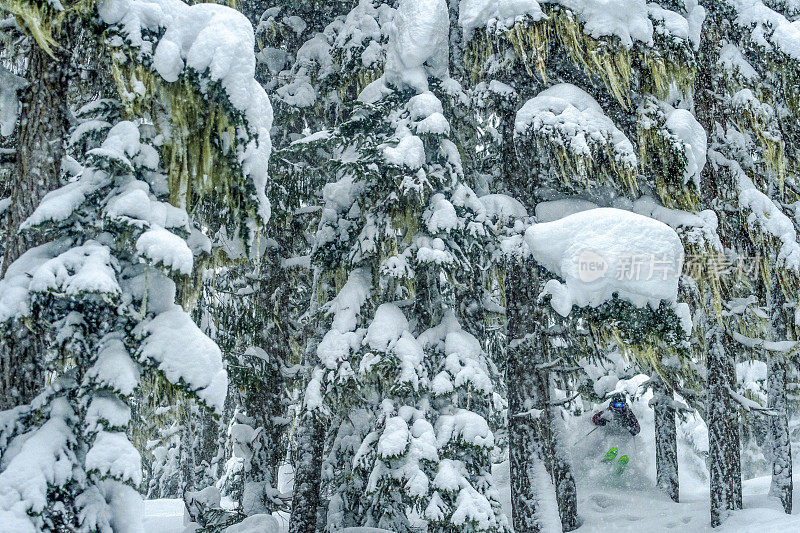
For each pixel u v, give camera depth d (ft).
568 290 30.17
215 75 21.70
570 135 32.50
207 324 36.32
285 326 41.47
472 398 33.17
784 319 46.70
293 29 46.83
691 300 34.81
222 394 20.71
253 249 36.88
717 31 40.42
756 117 38.24
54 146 22.27
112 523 19.81
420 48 35.01
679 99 38.11
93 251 20.33
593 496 46.93
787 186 44.34
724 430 37.99
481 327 36.68
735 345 41.73
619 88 35.42
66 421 20.01
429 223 32.09
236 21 22.82
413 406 31.58
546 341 36.47
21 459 18.29
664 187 34.65
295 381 43.42
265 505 39.50
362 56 40.14
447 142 34.22
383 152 32.48
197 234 23.68
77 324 20.59
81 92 25.70
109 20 21.62
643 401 60.13
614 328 31.89
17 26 21.91
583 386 46.32
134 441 27.50
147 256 19.58
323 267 37.14
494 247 36.06
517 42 33.53
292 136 44.01
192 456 60.49
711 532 35.94
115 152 20.56
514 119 38.04
